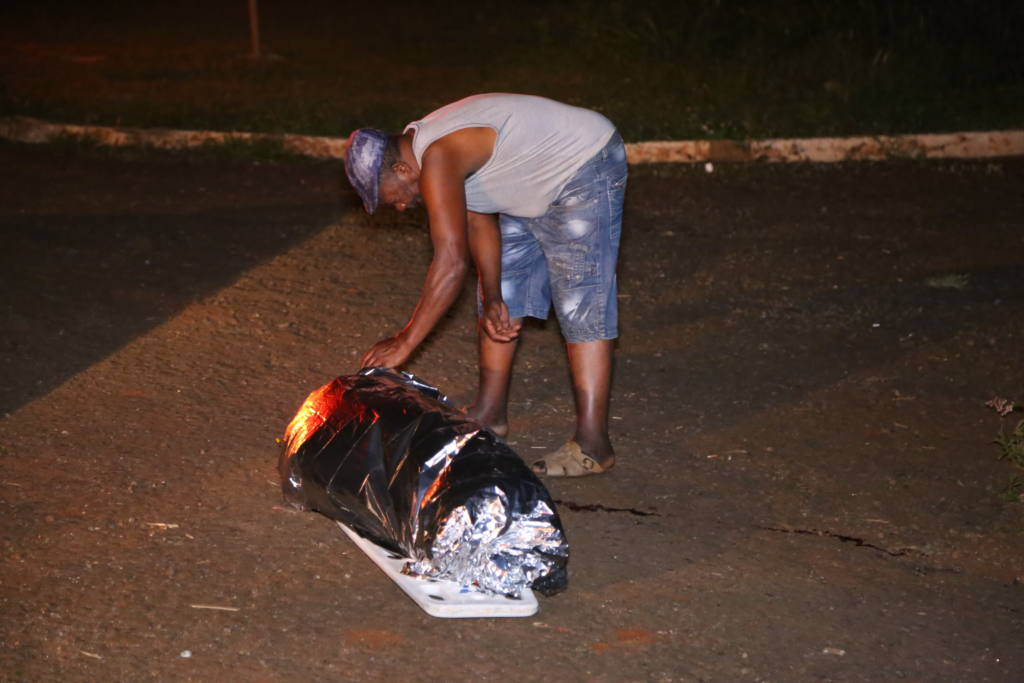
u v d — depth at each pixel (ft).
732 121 35.65
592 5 50.01
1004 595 12.90
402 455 12.64
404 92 41.32
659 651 11.75
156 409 17.12
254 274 23.27
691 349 20.02
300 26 58.54
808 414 17.47
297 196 29.19
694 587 12.88
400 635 11.86
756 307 22.03
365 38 54.49
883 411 17.57
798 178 31.60
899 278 23.59
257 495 14.60
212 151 33.24
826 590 12.89
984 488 15.23
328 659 11.45
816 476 15.52
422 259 24.47
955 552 13.73
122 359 18.92
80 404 17.19
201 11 64.44
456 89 41.96
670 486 15.20
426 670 11.34
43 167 31.35
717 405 17.79
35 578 12.65
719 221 27.61
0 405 17.01
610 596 12.66
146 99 39.11
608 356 15.07
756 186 30.83
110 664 11.28
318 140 33.55
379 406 13.16
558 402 17.87
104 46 51.72
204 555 13.20
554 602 12.52
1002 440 15.79
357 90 41.73
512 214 14.23
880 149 33.81
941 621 12.38
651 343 20.27
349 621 12.07
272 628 11.92
